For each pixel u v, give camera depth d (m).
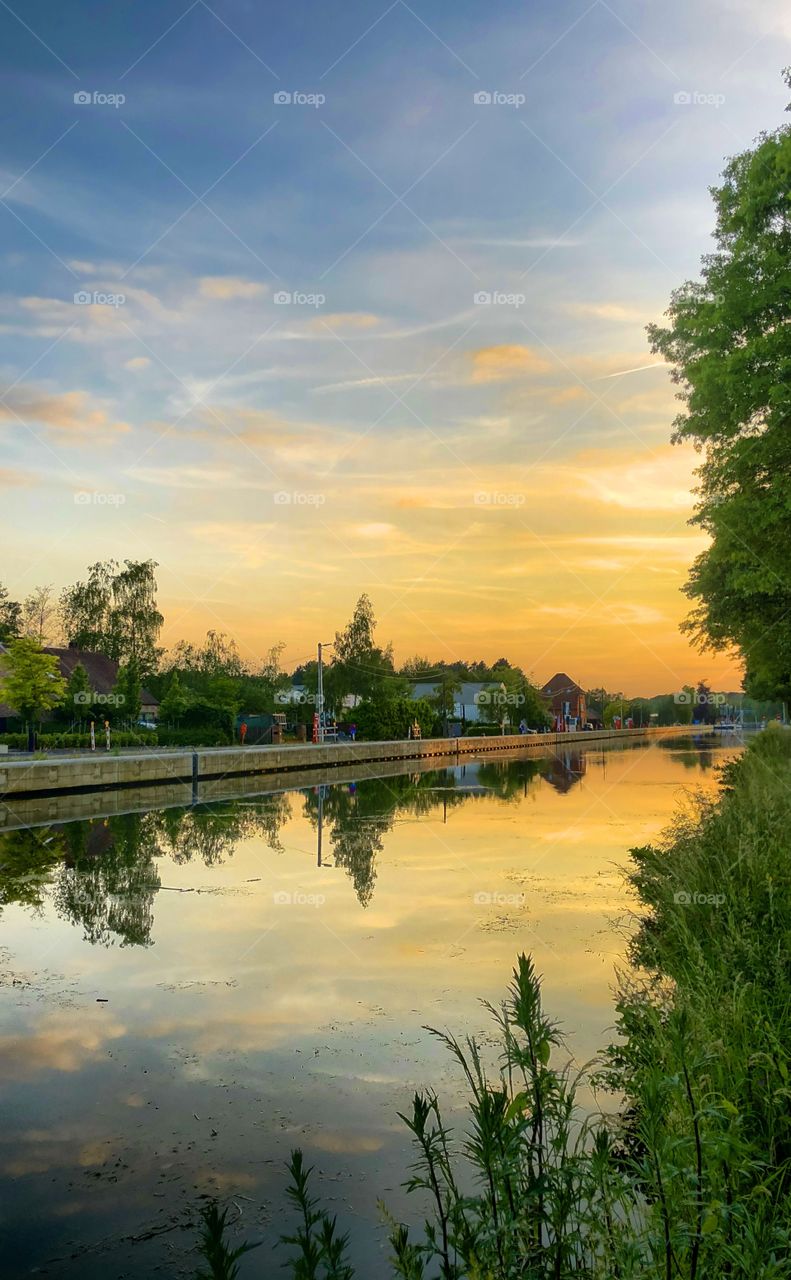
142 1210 4.07
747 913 5.65
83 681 50.44
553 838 15.20
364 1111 5.00
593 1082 4.64
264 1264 3.61
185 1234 3.87
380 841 15.10
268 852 14.00
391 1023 6.29
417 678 90.69
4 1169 4.44
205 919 9.47
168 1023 6.38
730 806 9.84
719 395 16.83
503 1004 2.90
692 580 21.47
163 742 48.16
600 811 19.72
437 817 18.77
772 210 16.42
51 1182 4.32
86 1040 6.09
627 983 6.17
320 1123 4.87
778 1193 3.07
